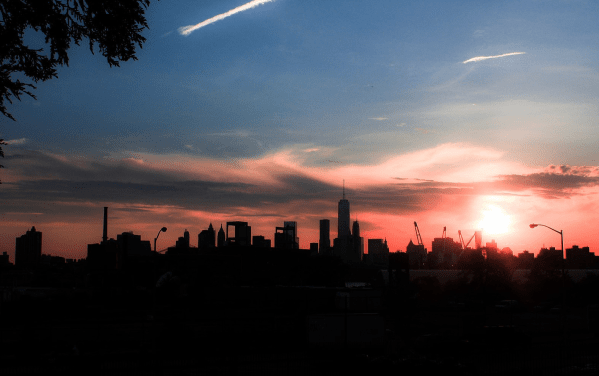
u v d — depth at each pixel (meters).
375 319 49.38
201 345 51.84
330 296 82.69
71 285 162.75
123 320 73.00
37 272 172.75
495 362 38.31
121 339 54.81
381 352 48.88
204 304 90.69
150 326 64.50
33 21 14.00
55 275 169.38
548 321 86.50
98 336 52.88
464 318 88.44
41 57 14.75
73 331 60.09
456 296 131.25
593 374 31.95
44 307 83.38
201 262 114.25
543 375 33.03
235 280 117.00
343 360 37.91
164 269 112.31
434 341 50.25
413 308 100.31
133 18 15.20
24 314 77.81
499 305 117.31
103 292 97.38
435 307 117.69
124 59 15.87
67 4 14.71
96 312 84.38
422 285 134.25
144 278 112.94
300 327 57.78
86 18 14.95
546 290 123.88
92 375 32.97
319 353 47.19
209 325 63.72
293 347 51.78
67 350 47.25
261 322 64.69
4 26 13.91
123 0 14.88
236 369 34.00
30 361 41.00
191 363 39.28
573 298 120.81
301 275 134.00
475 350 49.53
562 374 32.38
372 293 81.12
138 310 87.62
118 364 38.56
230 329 59.66
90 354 42.88
